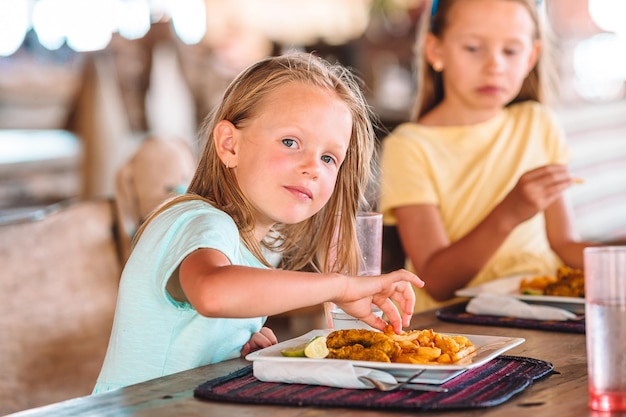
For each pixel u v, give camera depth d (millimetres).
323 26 6305
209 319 1342
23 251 2104
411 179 2283
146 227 1368
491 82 2291
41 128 5641
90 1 5684
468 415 986
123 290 1341
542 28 2428
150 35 5000
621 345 981
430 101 2477
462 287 2113
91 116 4230
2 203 4859
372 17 6457
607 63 5879
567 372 1193
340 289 1188
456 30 2303
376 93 6211
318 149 1367
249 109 1384
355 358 1134
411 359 1123
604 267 979
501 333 1502
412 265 2262
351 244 1570
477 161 2375
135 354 1332
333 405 1022
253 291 1120
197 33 6035
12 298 2049
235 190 1405
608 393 987
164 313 1326
